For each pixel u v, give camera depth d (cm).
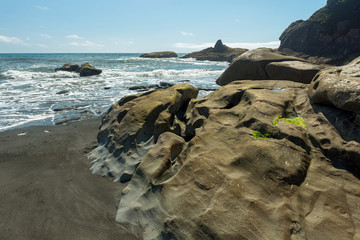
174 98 574
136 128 484
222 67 3541
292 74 741
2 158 517
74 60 4528
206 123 424
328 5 2125
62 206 353
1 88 1385
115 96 1247
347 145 297
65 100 1134
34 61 3981
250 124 375
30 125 760
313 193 265
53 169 469
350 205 249
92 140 631
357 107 301
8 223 318
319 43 2142
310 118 374
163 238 276
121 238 293
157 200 314
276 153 304
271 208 252
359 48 1878
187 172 321
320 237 224
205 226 253
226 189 279
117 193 384
